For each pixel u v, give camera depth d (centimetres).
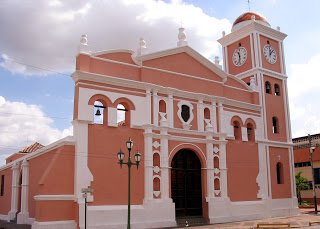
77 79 2430
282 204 3428
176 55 2966
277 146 3525
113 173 2448
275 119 3619
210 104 3078
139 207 2498
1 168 3634
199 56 3080
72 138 2367
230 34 3816
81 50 2478
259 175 3294
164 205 2598
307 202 5253
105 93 2512
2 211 3512
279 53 3822
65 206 2269
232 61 3834
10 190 3319
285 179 3528
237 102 3256
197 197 2902
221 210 2906
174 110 2847
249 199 3167
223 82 3238
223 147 3045
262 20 3762
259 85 3519
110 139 2484
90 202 2311
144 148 2625
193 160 2941
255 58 3578
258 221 2983
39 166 2764
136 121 2619
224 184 2981
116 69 2611
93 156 2386
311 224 2702
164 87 2788
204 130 2986
